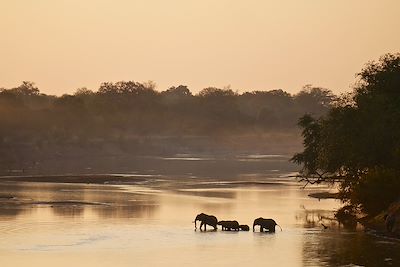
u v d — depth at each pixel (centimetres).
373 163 6969
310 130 8462
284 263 4353
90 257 4541
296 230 5822
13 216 6750
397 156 6638
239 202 8506
